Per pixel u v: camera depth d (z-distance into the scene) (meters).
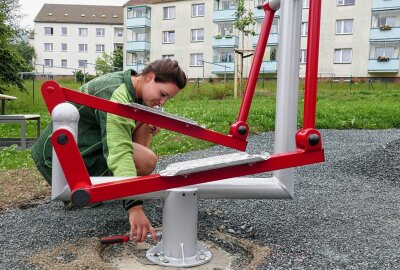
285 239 1.91
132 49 34.16
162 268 1.56
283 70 1.76
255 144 5.29
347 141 5.50
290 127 1.77
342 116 7.91
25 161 4.33
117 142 1.66
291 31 1.74
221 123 7.12
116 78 1.90
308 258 1.68
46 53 52.53
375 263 1.65
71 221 2.16
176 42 32.72
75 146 1.35
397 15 26.02
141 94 1.87
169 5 32.75
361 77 26.62
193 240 1.62
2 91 14.10
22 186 2.95
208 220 2.17
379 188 3.04
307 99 1.45
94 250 1.71
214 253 1.74
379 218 2.27
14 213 2.35
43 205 2.51
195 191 1.59
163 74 1.80
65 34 52.44
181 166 1.44
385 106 9.79
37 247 1.80
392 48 26.14
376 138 5.82
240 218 2.22
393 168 3.60
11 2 29.94
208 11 31.11
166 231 1.60
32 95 15.63
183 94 17.05
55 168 1.50
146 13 33.62
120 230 2.02
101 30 52.88
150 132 2.29
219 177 1.43
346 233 2.01
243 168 1.43
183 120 1.83
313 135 1.43
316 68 1.45
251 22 19.44
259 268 1.58
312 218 2.25
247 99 2.09
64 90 1.66
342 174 3.50
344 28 26.77
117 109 1.69
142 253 1.74
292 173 1.72
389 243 1.88
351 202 2.62
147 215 2.25
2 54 13.27
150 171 2.15
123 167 1.62
